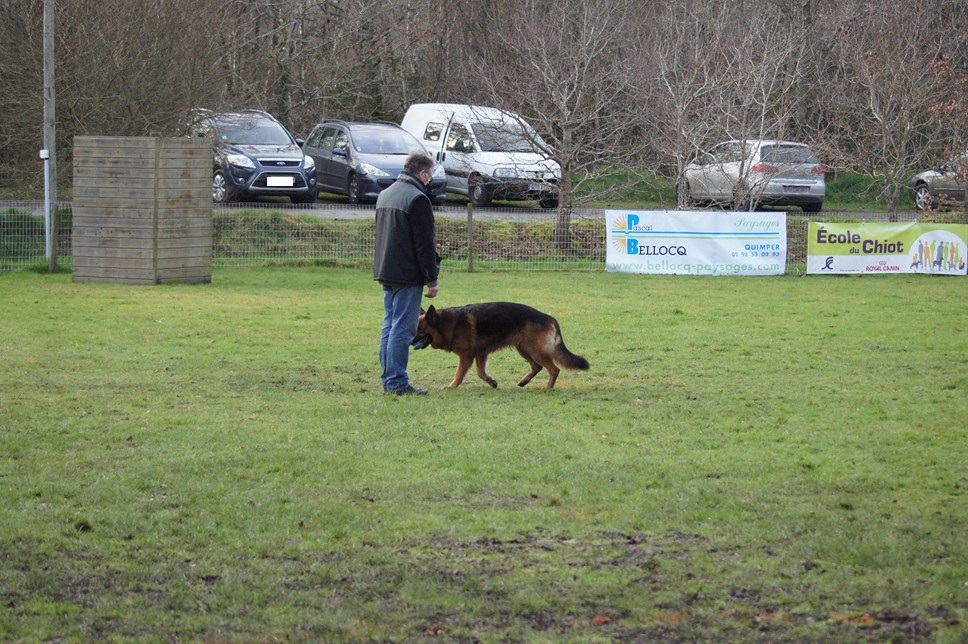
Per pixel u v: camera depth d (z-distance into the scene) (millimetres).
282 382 11203
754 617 5363
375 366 12180
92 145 18922
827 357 13008
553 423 9438
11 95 24172
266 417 9531
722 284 21031
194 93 25219
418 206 10305
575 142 27531
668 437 8969
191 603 5496
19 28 23812
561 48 27391
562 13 29172
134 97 24094
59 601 5512
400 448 8469
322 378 11453
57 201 21188
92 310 15828
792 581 5809
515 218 24250
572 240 23688
